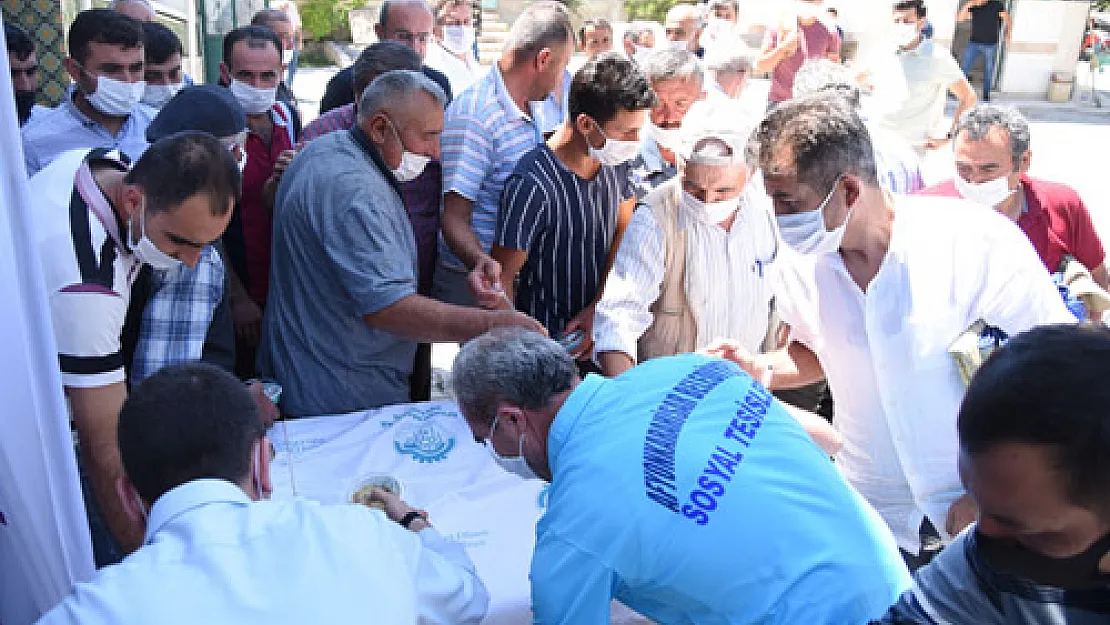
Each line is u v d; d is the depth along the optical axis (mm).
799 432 1596
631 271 2527
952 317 1882
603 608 1435
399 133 2416
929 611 1140
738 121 2455
